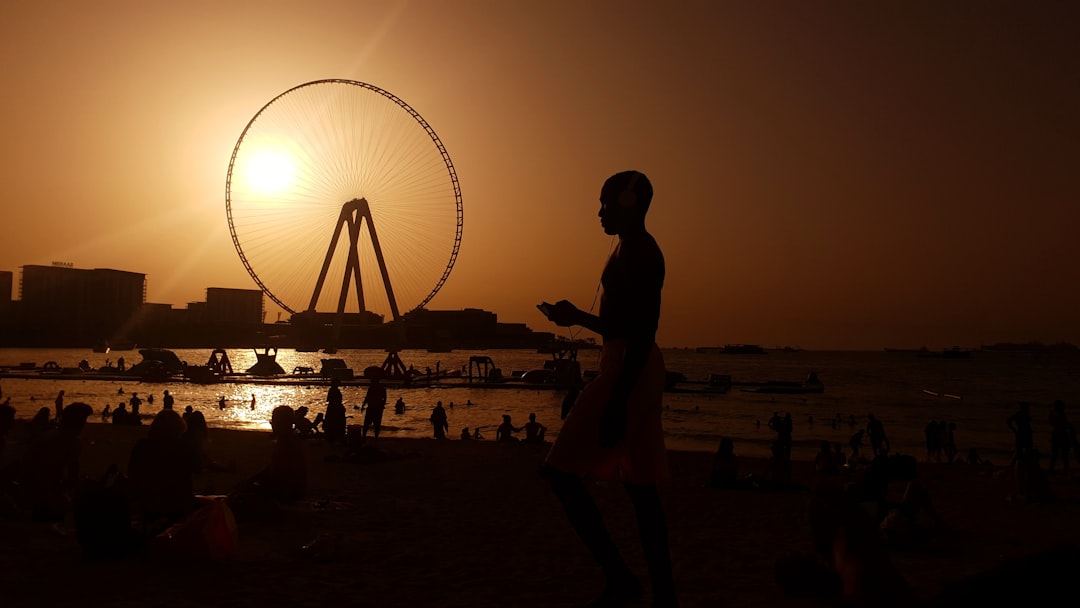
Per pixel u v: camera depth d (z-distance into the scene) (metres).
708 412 61.62
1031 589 1.14
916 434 46.88
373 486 13.73
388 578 6.48
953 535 9.77
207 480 13.94
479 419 50.41
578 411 3.89
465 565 7.17
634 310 3.83
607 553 3.90
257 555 7.22
